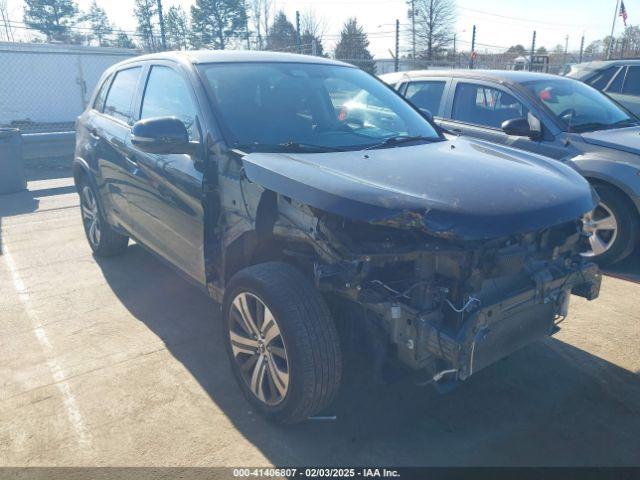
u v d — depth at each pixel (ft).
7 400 10.21
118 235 16.92
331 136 11.35
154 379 10.93
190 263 11.61
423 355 8.18
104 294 14.96
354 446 9.07
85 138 16.51
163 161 11.90
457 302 8.08
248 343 9.64
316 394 8.64
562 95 18.94
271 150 10.28
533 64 58.23
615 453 8.95
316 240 8.57
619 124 18.42
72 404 10.11
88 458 8.76
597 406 10.12
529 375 11.09
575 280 9.60
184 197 11.14
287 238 9.21
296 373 8.54
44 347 12.13
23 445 9.05
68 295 14.87
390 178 8.59
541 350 12.00
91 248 18.29
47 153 35.65
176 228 11.81
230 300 9.79
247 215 9.62
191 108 11.39
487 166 9.48
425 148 10.87
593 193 9.55
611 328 12.96
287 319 8.52
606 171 15.89
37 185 29.40
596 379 10.94
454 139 12.34
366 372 11.03
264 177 8.92
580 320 13.37
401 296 8.30
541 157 10.68
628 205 16.06
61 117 68.49
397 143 11.39
